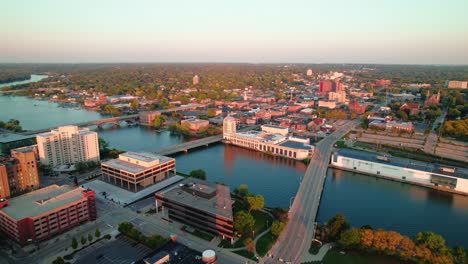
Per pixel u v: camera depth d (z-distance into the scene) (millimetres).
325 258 190250
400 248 190875
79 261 185000
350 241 194625
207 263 160125
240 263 184625
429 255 181500
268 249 198500
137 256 189250
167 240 197125
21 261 186375
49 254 192750
